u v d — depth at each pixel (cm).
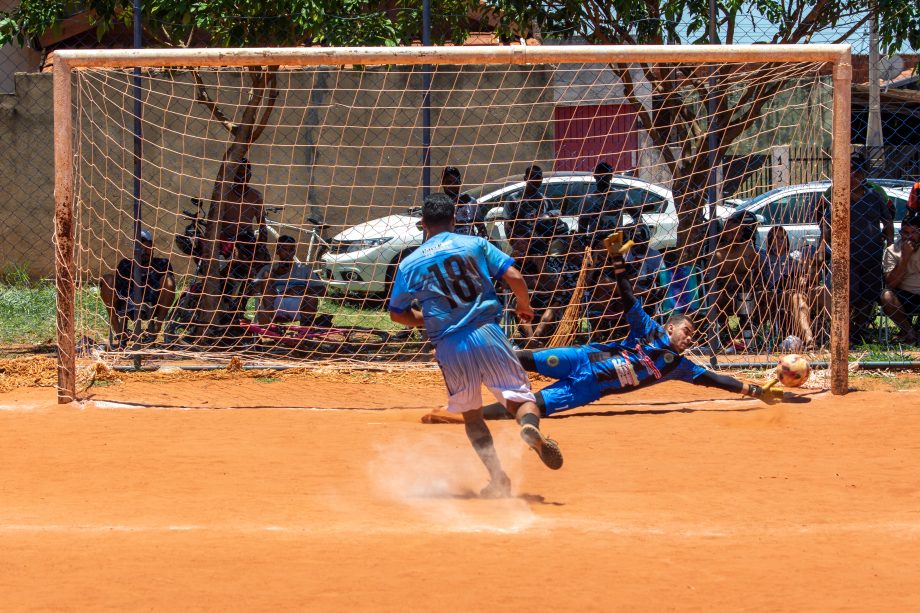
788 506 1078
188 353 2097
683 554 882
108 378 1973
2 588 793
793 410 1666
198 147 3062
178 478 1223
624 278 1520
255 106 2292
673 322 1523
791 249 2445
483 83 3044
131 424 1577
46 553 886
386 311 2528
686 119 2388
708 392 1883
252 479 1217
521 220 2169
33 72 3450
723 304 2239
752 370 2042
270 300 2277
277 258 2277
